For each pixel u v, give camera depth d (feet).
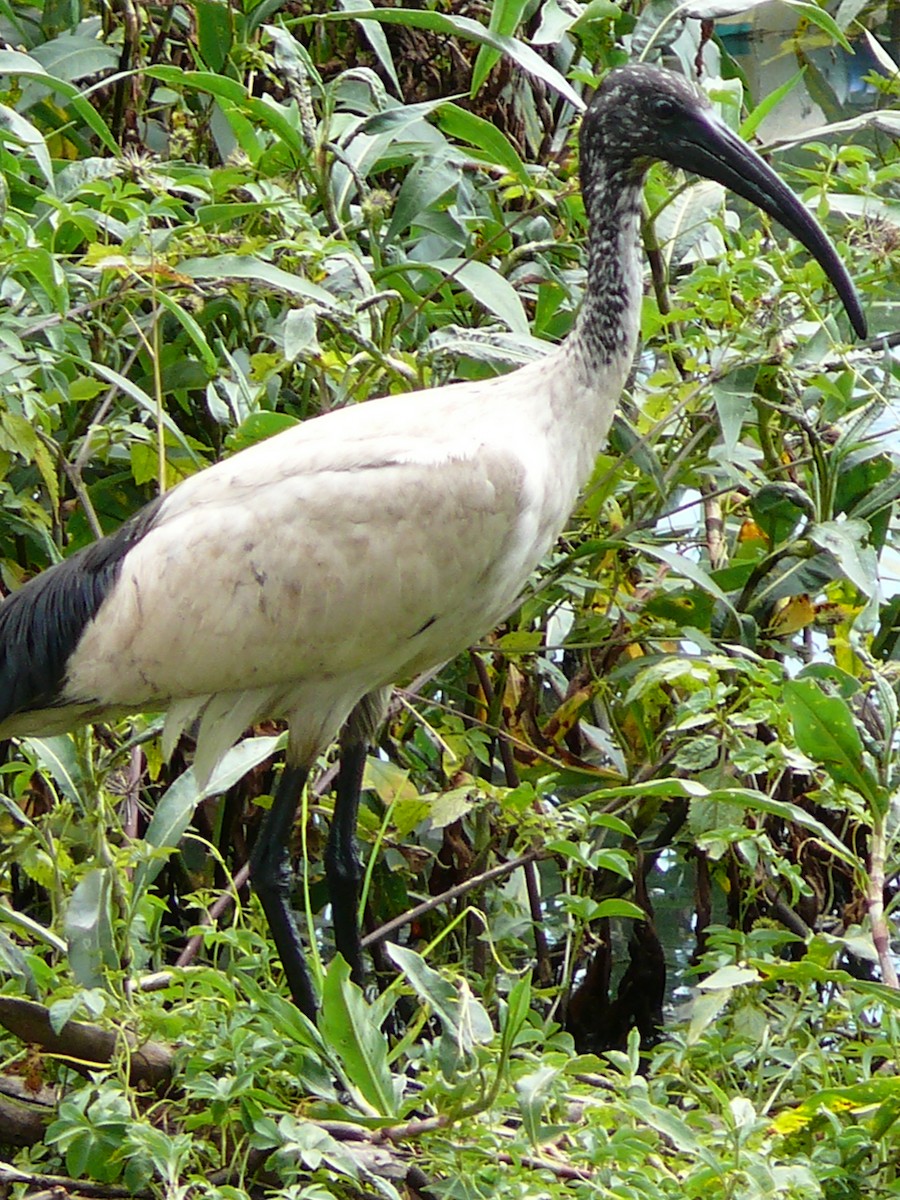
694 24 43.01
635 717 33.58
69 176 32.86
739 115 36.63
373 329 31.78
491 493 27.37
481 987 31.09
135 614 27.35
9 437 28.96
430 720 35.50
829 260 29.30
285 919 27.91
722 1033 27.55
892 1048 25.00
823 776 29.71
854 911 32.76
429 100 40.96
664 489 33.04
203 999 24.99
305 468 27.43
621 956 39.01
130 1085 24.57
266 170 34.55
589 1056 25.13
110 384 31.71
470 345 31.60
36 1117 24.36
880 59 38.45
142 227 30.94
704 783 29.14
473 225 36.45
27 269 30.09
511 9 33.40
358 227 34.40
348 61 41.14
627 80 28.94
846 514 35.35
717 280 32.53
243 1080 22.77
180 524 27.50
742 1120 22.88
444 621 28.12
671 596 34.76
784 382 33.91
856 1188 23.53
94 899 26.18
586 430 28.86
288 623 27.22
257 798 32.73
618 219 28.91
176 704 28.12
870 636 35.76
